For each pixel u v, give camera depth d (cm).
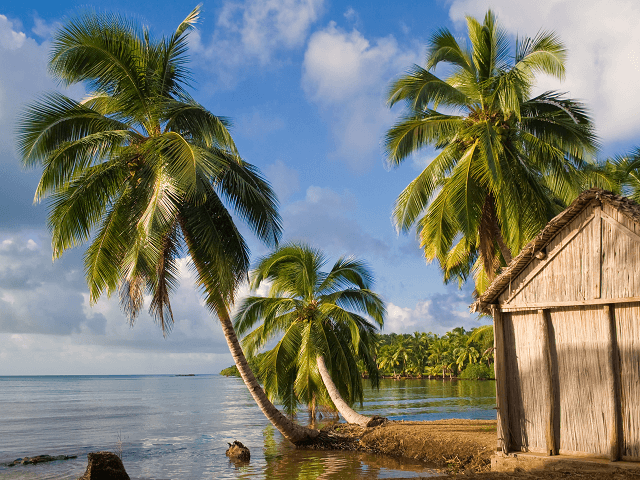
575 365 1131
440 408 3944
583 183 1906
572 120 1777
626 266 1058
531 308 1203
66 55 1564
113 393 10138
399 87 1844
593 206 1123
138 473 1672
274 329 2759
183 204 1683
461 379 11162
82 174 1686
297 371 2706
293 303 2677
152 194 1543
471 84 1852
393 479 1348
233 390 11731
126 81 1653
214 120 1662
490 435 1711
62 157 1598
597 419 1083
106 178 1639
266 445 2256
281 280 2777
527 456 1152
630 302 1055
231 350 1889
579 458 1088
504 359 1253
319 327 2556
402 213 1936
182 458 1988
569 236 1154
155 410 5069
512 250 1720
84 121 1675
